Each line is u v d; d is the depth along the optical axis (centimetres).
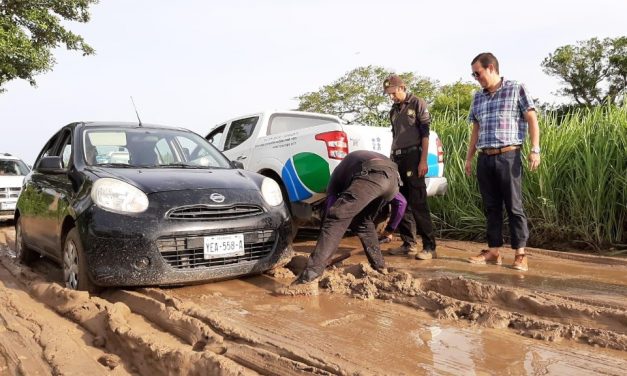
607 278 461
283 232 469
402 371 261
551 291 412
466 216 735
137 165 504
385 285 416
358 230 475
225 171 513
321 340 307
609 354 283
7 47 1367
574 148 672
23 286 506
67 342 334
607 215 627
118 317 352
